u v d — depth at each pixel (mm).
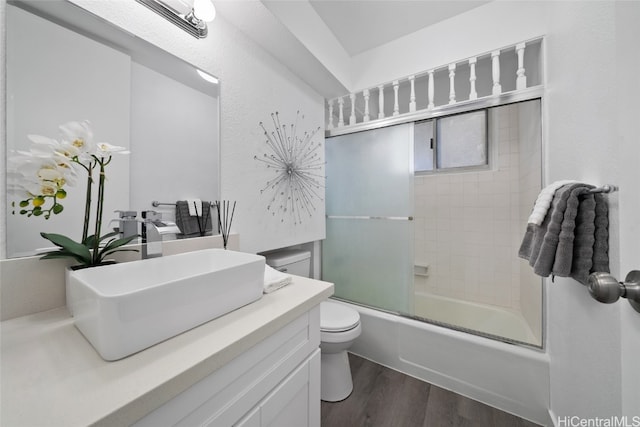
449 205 2492
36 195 683
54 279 710
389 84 1965
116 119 853
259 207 1435
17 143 661
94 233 784
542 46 1412
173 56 1024
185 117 1064
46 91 708
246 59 1354
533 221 930
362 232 2098
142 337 525
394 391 1556
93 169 782
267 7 1181
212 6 973
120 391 413
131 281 747
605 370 756
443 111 1714
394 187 1956
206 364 505
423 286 2639
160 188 974
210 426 537
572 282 1004
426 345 1652
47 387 421
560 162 1148
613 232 736
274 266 1645
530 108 1647
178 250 1002
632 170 472
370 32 1840
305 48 1482
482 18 1602
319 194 2047
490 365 1445
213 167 1176
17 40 668
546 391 1298
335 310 1685
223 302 696
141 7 926
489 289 2309
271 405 695
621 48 504
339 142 2205
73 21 763
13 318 646
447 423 1320
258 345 659
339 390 1483
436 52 1757
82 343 553
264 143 1474
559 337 1161
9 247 655
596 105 813
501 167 2236
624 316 496
